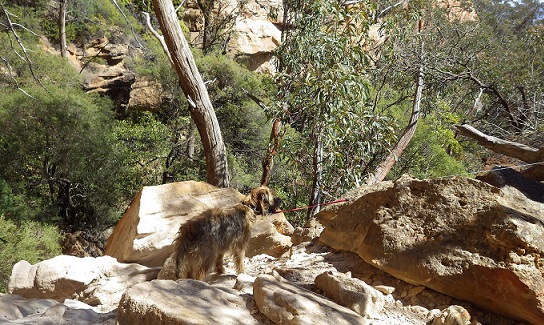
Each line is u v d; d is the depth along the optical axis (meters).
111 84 27.14
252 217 5.82
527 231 4.08
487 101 18.83
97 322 4.13
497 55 19.70
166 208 7.00
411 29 14.29
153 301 3.81
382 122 10.55
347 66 10.38
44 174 19.58
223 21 29.88
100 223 20.50
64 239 19.05
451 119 17.72
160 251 6.74
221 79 24.05
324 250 5.93
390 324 4.05
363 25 10.97
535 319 3.84
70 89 23.09
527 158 6.01
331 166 10.85
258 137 23.09
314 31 10.95
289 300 3.76
